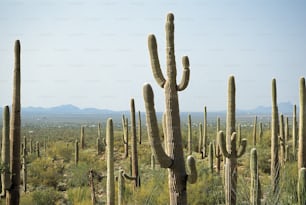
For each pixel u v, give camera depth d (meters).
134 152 17.34
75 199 17.34
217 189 13.94
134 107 17.84
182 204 6.43
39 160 27.12
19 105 10.44
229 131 9.41
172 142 6.48
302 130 11.71
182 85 6.57
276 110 13.52
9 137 10.41
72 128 103.25
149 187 15.38
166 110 6.60
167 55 6.66
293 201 6.23
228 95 9.64
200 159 25.11
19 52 10.48
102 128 98.12
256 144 27.00
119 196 12.82
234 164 9.13
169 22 6.62
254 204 6.95
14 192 10.34
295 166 13.20
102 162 27.52
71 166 26.50
